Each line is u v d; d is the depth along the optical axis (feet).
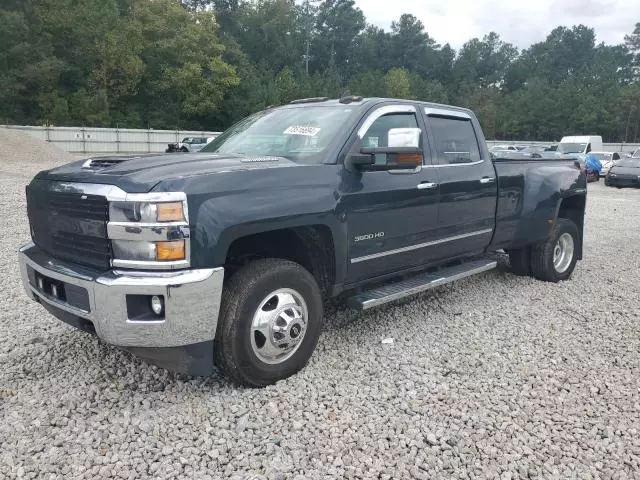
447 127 17.30
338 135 13.84
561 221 21.70
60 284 11.55
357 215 13.61
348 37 382.22
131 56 182.70
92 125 175.11
